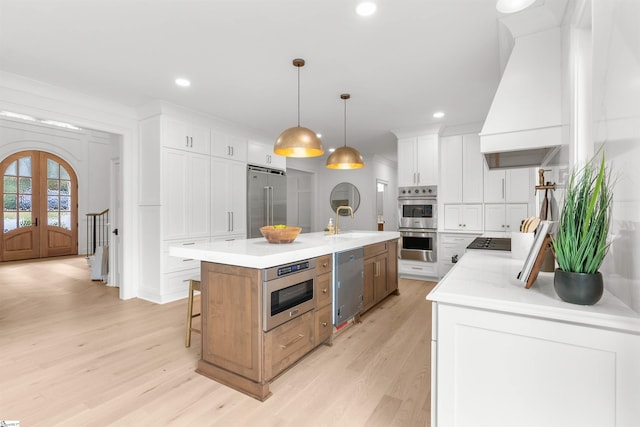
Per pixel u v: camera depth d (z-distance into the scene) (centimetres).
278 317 204
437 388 121
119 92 347
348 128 500
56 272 567
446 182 500
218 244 264
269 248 235
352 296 301
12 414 175
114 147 466
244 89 337
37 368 226
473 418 115
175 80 315
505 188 460
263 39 241
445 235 494
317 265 247
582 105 149
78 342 271
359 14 210
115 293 429
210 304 218
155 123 386
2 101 299
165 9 205
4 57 268
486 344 112
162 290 383
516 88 182
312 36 237
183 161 405
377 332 297
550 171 237
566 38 161
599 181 99
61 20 216
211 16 212
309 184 809
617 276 108
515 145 181
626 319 90
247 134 502
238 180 486
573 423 99
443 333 120
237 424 168
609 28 107
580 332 97
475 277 147
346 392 198
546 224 130
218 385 206
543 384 103
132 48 254
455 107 396
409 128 495
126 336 284
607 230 104
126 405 184
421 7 203
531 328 104
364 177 746
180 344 267
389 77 308
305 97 361
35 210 703
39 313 346
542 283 134
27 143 688
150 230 393
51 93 329
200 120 426
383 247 380
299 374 220
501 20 180
